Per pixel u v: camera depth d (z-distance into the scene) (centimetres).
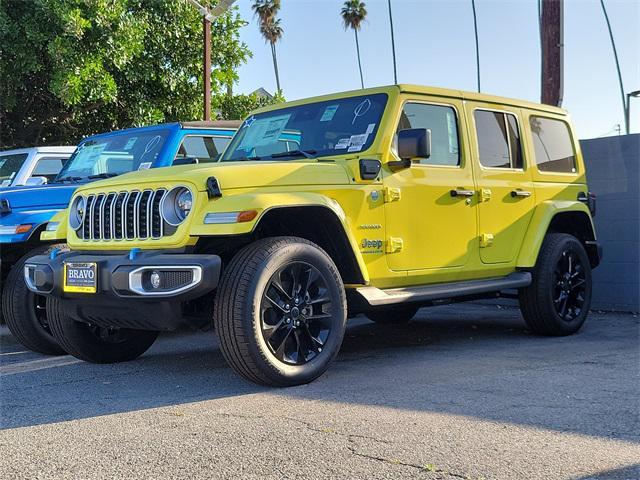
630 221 867
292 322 475
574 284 706
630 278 869
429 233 580
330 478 309
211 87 1806
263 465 326
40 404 453
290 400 441
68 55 1424
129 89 1677
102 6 1431
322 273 487
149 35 1634
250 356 452
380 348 638
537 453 338
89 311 507
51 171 903
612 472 313
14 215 699
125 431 384
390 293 547
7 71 1456
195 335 743
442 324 800
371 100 581
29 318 626
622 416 399
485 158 642
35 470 328
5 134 1620
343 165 536
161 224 476
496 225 639
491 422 388
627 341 664
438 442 354
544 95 1047
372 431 373
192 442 361
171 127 778
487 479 306
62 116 1667
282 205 462
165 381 512
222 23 1786
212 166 499
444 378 500
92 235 523
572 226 747
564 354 594
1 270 711
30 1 1406
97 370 562
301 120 607
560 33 1038
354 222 527
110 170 791
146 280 457
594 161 896
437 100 609
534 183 683
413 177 572
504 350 618
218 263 445
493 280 636
